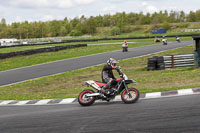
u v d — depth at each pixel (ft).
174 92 29.27
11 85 56.80
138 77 48.91
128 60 83.35
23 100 36.47
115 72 62.08
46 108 29.09
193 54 55.47
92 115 22.67
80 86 47.19
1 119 24.91
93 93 28.02
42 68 80.23
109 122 19.62
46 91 45.68
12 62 96.73
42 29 513.04
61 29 556.92
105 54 107.45
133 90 26.94
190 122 17.47
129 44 158.40
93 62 85.20
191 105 22.06
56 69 76.18
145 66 66.54
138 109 23.11
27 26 545.03
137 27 489.26
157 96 28.55
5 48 172.96
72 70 71.97
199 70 46.78
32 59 102.37
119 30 460.55
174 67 55.98
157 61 56.59
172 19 579.07
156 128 17.06
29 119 23.53
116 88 27.66
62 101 32.42
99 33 513.45
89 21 526.16
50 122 21.53
